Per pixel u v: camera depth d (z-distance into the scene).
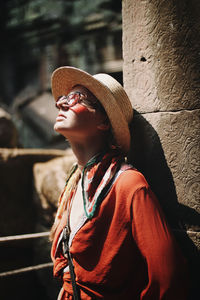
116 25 7.21
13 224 2.93
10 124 3.82
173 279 1.04
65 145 7.00
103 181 1.18
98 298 1.14
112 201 1.17
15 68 8.73
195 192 1.25
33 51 8.38
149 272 1.07
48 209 2.81
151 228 1.09
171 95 1.30
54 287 2.75
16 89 8.78
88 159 1.30
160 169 1.34
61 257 1.30
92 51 7.55
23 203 3.00
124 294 1.14
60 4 7.85
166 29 1.31
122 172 1.19
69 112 1.26
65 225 1.30
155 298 1.06
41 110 7.59
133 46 1.41
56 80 1.42
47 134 7.14
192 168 1.26
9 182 2.95
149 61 1.36
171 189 1.31
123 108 1.31
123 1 1.44
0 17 8.55
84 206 1.20
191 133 1.26
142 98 1.39
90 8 7.55
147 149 1.38
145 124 1.38
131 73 1.42
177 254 1.09
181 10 1.27
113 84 1.30
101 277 1.13
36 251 2.93
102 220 1.16
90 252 1.16
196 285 1.25
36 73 8.54
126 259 1.14
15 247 2.92
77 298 1.17
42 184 2.86
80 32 7.66
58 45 7.95
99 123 1.29
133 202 1.12
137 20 1.39
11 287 2.82
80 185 1.35
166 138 1.32
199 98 1.24
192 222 1.26
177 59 1.29
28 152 3.08
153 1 1.34
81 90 1.29
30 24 8.19
